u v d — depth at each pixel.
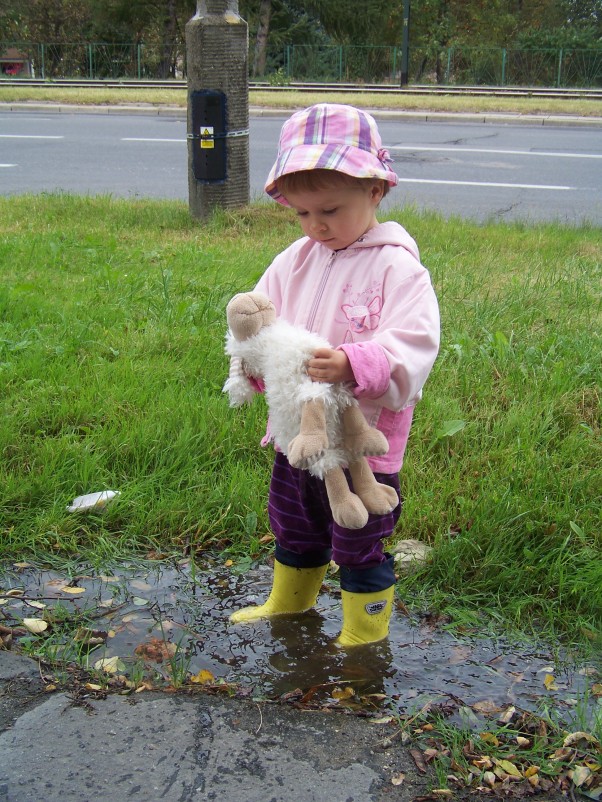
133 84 24.70
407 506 3.04
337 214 2.03
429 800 1.87
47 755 1.97
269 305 2.11
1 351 4.22
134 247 6.72
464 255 6.55
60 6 34.69
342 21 35.06
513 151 13.48
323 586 2.78
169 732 2.05
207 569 2.85
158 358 4.24
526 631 2.55
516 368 4.12
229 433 3.47
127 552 2.91
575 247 6.97
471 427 3.58
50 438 3.42
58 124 16.55
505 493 3.00
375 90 23.28
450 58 28.39
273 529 2.44
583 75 26.92
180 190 10.27
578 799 1.89
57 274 5.82
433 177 11.25
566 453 3.35
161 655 2.39
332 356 1.92
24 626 2.49
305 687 2.28
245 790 1.88
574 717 2.16
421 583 2.75
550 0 41.31
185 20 35.44
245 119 7.76
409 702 2.22
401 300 2.05
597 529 2.91
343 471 2.07
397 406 2.00
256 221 7.70
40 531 2.94
